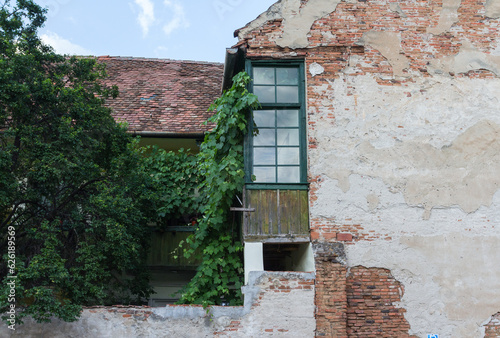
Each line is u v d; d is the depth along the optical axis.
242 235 10.03
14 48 9.51
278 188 9.93
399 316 9.55
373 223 9.85
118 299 11.66
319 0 10.69
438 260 9.80
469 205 10.07
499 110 10.56
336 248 9.59
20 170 9.36
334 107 10.28
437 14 10.81
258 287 9.28
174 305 9.25
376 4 10.76
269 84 10.47
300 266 10.62
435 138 10.31
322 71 10.42
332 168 10.02
